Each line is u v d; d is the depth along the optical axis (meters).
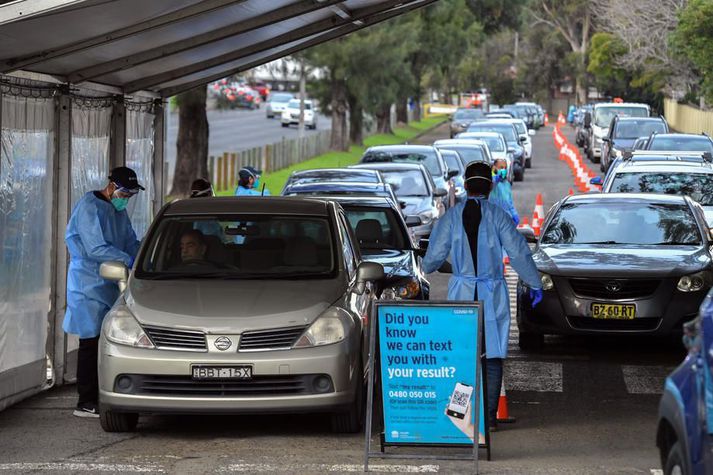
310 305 28.83
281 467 25.75
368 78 140.62
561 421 30.94
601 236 43.19
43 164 34.72
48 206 35.16
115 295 31.97
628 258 40.38
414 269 39.06
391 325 25.98
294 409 27.97
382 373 26.06
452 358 25.92
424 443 25.98
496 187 55.94
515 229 28.62
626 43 180.12
